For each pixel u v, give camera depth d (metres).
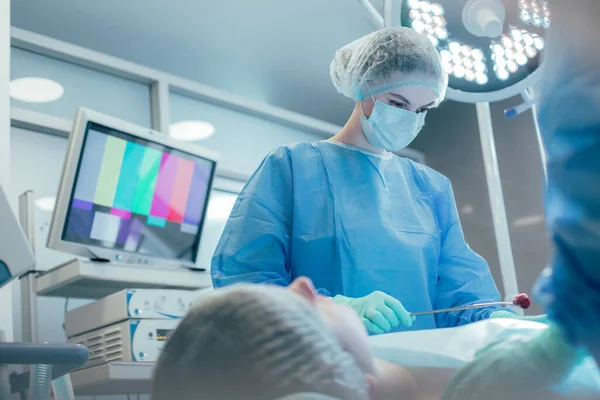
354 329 0.73
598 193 0.70
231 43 3.71
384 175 1.83
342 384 0.57
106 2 3.27
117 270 2.51
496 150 4.12
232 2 3.39
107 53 3.63
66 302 2.74
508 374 0.79
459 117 4.46
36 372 1.08
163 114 3.55
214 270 1.62
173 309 2.48
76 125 2.48
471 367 0.81
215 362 0.58
